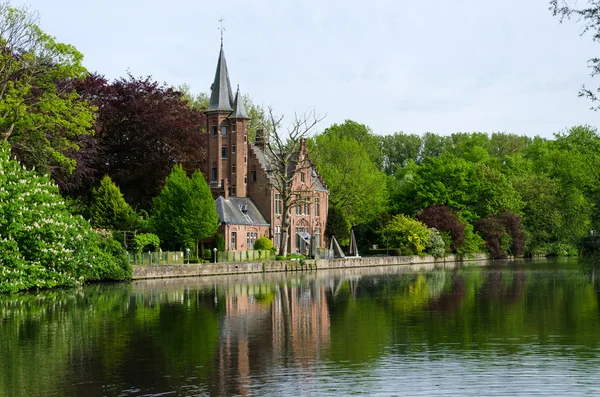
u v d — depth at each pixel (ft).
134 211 247.09
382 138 546.26
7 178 149.38
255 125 377.30
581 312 118.83
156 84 279.08
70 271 161.17
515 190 377.09
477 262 328.29
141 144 271.08
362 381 69.56
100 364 77.05
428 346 87.20
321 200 325.42
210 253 246.06
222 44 299.79
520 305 129.80
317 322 107.76
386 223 334.03
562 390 66.28
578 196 368.68
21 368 75.15
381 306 129.18
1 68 184.34
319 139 363.35
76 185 236.43
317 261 263.29
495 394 65.00
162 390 66.49
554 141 447.42
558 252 385.09
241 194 293.23
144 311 121.08
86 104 204.33
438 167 360.07
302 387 67.51
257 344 88.79
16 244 147.64
